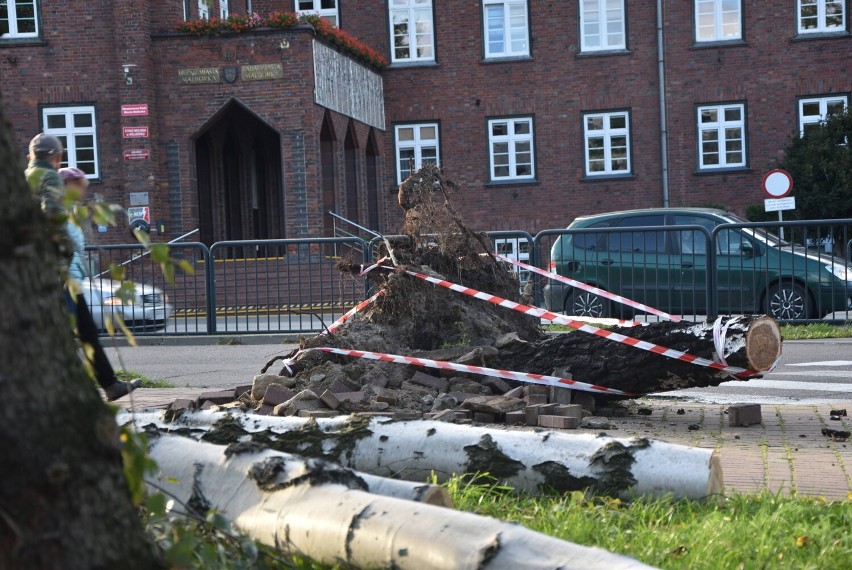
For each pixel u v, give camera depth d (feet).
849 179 93.81
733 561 13.25
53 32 90.07
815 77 104.47
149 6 87.71
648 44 106.22
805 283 54.34
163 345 57.11
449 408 26.76
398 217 107.76
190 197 87.45
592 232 56.08
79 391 8.32
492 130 108.06
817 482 19.08
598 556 10.15
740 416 26.48
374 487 12.57
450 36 107.86
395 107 108.37
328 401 26.11
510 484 16.65
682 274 55.31
